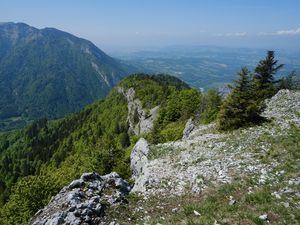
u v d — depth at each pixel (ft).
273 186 59.72
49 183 138.82
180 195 66.90
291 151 77.25
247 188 61.82
